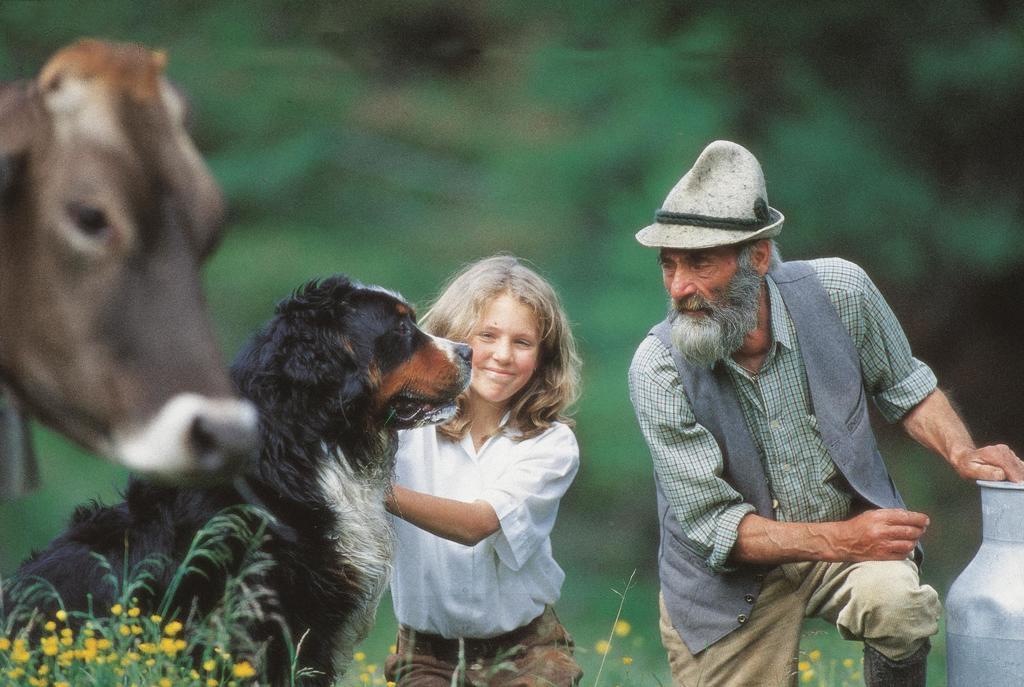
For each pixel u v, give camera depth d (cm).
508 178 2892
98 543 798
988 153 2786
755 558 894
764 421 913
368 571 842
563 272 2744
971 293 2925
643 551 2650
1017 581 798
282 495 808
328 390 827
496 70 3070
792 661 945
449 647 934
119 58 527
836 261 938
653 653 1920
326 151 2998
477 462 940
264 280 2820
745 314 883
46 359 520
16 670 697
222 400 506
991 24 2769
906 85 2766
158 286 511
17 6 2861
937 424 927
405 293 2844
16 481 618
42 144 514
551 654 940
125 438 509
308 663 811
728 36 2836
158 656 693
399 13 3081
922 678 922
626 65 2905
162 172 518
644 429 924
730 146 888
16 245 519
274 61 3052
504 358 923
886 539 849
